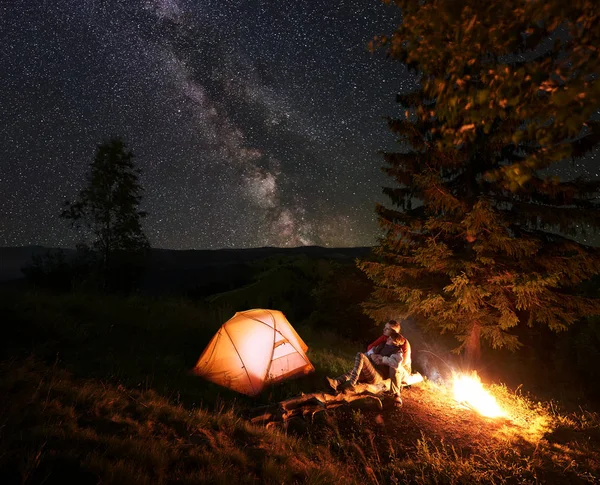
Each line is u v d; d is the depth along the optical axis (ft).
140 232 58.95
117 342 25.75
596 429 22.88
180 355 26.03
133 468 11.73
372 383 20.98
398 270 31.68
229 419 17.22
